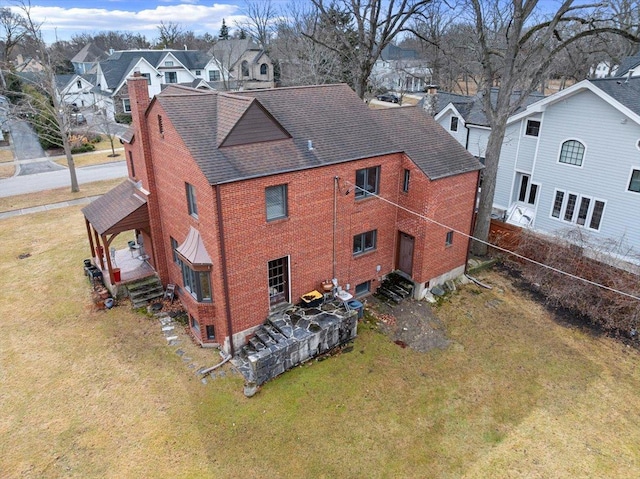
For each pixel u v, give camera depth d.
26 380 13.84
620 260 18.56
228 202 13.23
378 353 15.38
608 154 21.53
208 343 15.51
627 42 37.81
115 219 17.52
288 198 14.62
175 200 15.89
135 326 16.61
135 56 63.69
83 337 15.95
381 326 16.86
